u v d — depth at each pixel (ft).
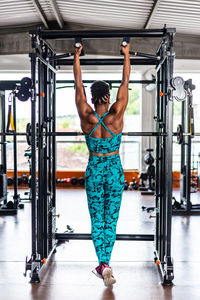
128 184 28.84
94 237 8.16
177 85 8.73
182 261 10.75
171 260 8.87
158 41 25.14
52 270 9.82
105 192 8.26
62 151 45.19
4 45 25.11
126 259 10.89
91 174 8.09
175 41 25.25
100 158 8.05
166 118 8.92
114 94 40.04
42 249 9.70
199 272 9.81
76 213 18.34
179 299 8.00
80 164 46.62
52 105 11.48
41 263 9.53
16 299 7.97
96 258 10.89
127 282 9.02
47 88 10.22
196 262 10.66
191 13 20.89
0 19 23.84
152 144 28.71
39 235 9.27
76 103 8.16
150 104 28.53
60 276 9.39
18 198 19.61
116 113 7.91
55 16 22.49
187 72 29.30
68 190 26.17
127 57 8.20
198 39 25.35
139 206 20.18
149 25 23.43
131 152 31.42
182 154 19.47
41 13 22.11
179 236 13.73
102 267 7.89
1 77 31.86
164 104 9.55
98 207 8.20
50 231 10.85
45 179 10.00
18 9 22.24
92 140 8.02
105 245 8.21
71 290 8.48
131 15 22.26
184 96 8.75
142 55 9.70
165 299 8.00
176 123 38.68
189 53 25.35
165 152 9.59
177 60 25.90
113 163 8.10
